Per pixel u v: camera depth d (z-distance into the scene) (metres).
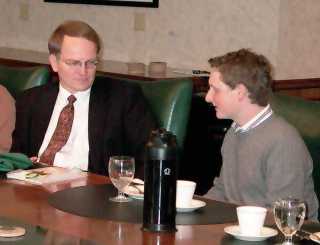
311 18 4.34
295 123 2.62
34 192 2.24
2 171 2.49
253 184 2.47
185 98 2.91
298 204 1.76
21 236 1.78
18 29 5.80
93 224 1.90
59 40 2.95
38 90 3.10
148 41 4.88
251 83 2.45
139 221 1.93
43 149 3.01
